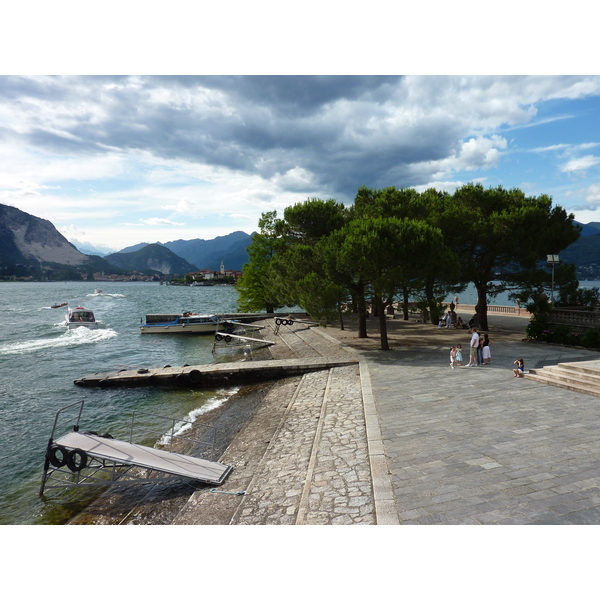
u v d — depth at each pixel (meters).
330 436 12.21
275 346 36.09
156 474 12.62
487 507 7.39
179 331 49.66
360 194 42.44
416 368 20.48
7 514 10.59
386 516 7.21
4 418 18.62
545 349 24.55
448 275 25.05
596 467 8.88
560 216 31.73
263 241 56.72
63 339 44.59
